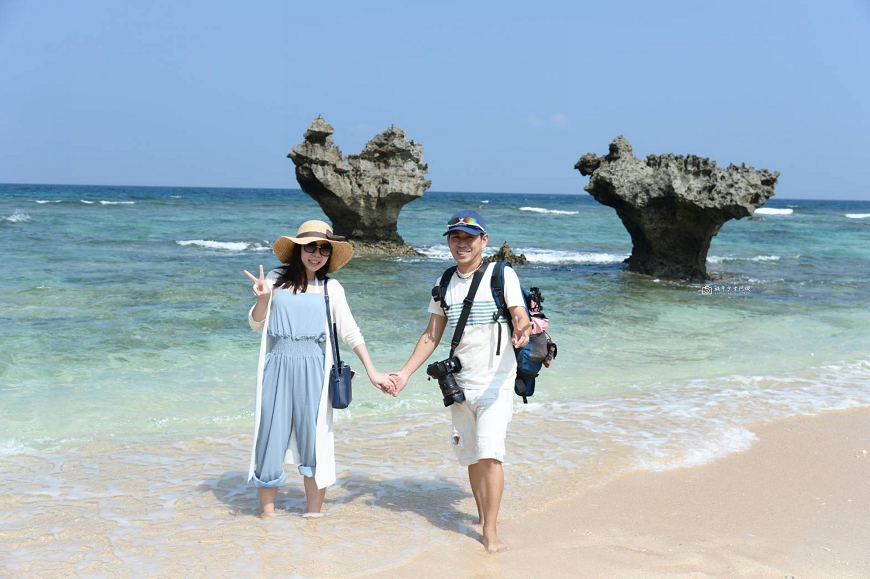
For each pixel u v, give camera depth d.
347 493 4.50
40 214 35.12
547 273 18.61
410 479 4.79
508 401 3.75
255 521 4.01
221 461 5.10
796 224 52.59
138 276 14.48
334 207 22.91
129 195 86.00
